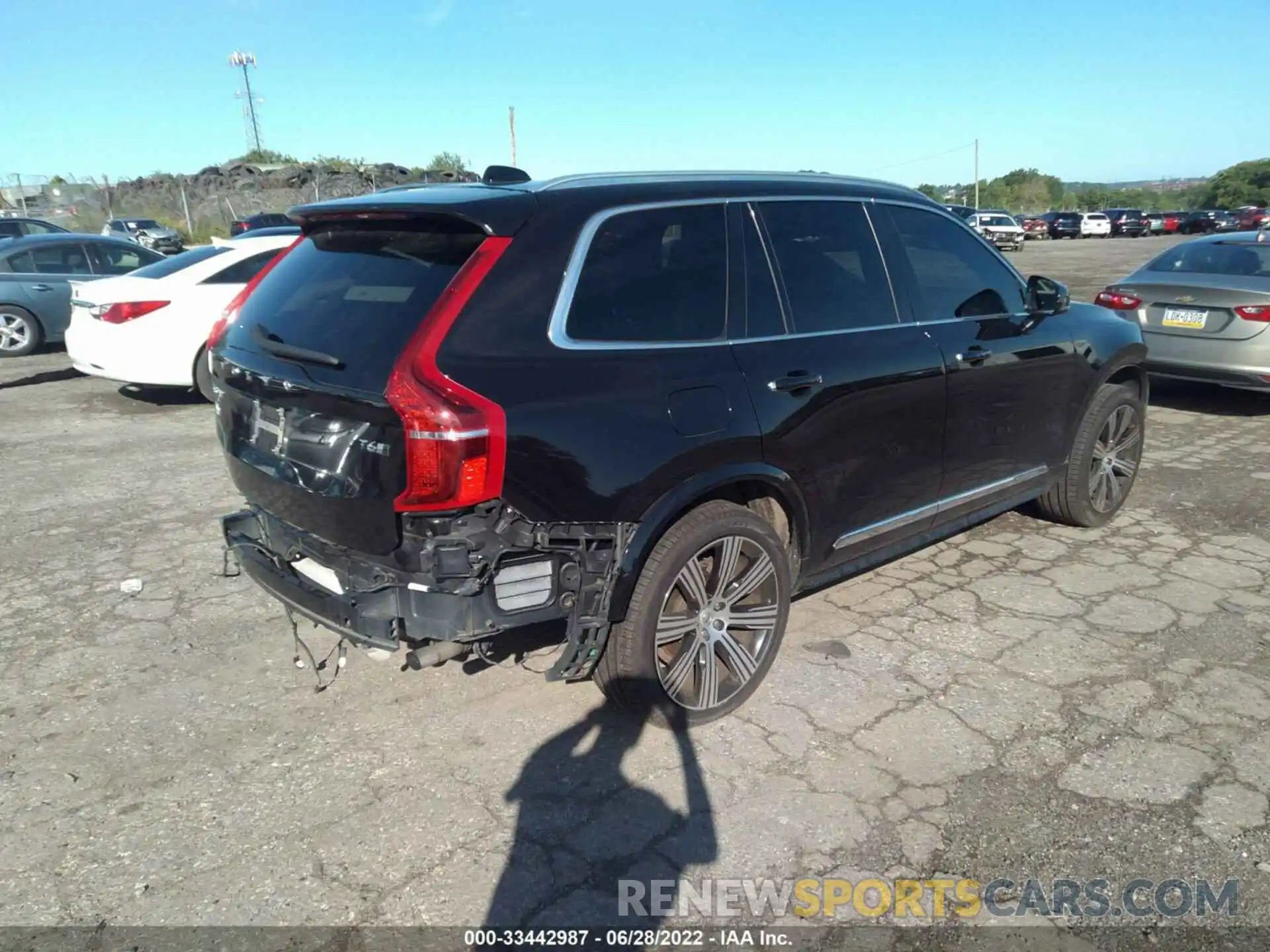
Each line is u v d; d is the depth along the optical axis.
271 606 4.52
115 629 4.27
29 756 3.32
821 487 3.70
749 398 3.35
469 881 2.71
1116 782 3.14
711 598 3.43
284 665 3.95
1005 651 4.04
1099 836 2.89
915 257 4.23
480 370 2.78
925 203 4.39
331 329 3.06
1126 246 40.78
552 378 2.90
